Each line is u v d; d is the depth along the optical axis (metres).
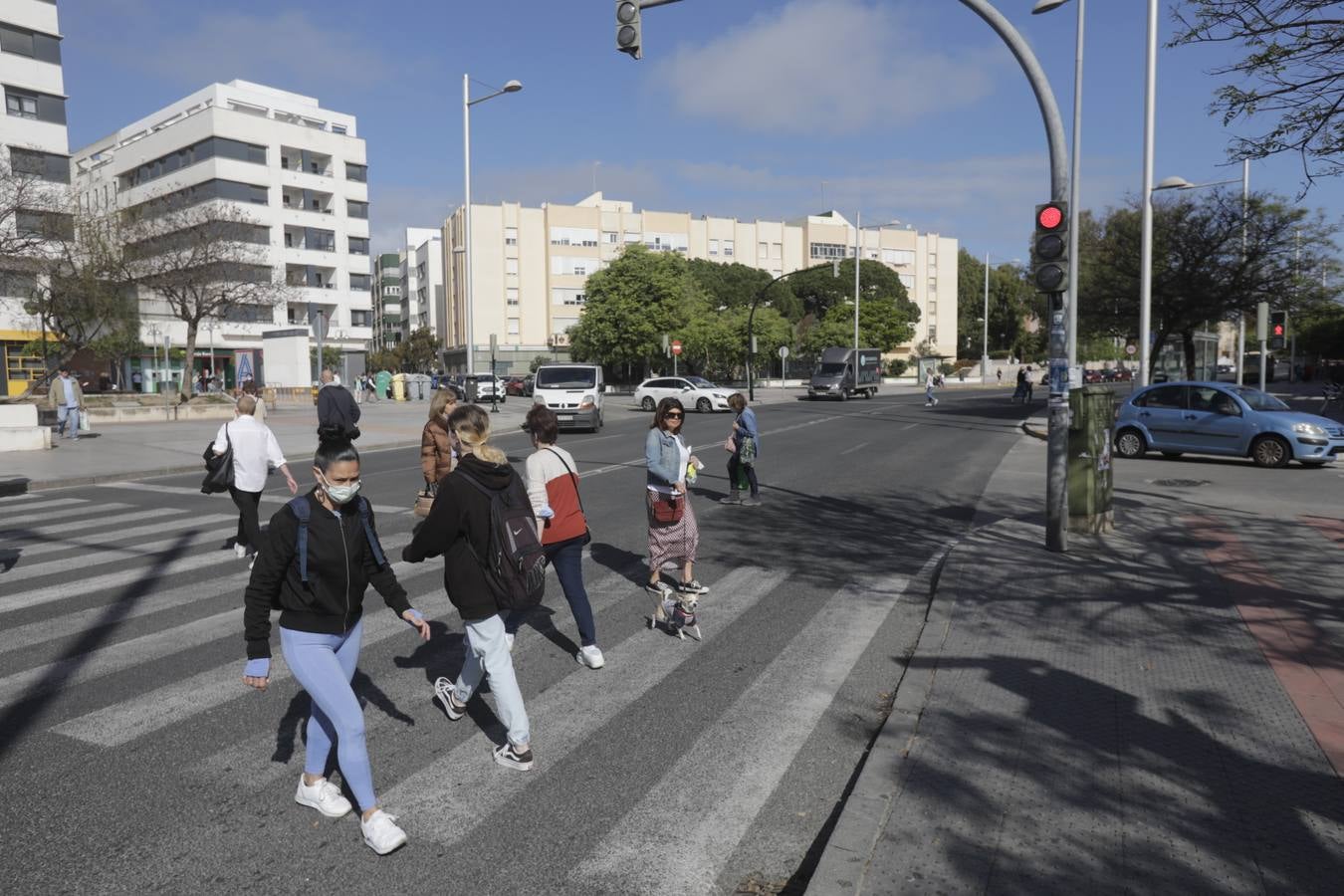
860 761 4.23
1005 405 38.50
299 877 3.24
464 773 4.08
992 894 2.99
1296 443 15.21
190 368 31.20
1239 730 4.27
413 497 12.30
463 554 4.09
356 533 3.57
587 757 4.25
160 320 50.97
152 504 12.06
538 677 5.31
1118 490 12.53
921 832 3.38
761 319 61.78
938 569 8.11
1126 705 4.59
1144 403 17.16
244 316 55.72
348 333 64.06
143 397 30.56
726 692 5.09
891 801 3.62
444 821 3.65
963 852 3.24
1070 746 4.12
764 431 23.98
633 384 64.25
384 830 3.41
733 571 8.03
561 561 5.42
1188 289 27.50
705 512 11.19
